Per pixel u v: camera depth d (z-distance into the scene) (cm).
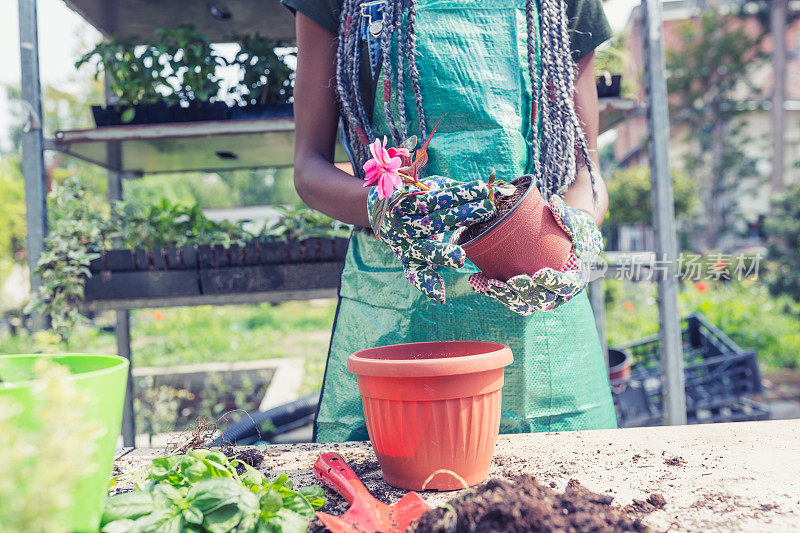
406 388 71
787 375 501
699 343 305
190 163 256
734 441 89
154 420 325
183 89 235
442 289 76
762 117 1421
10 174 916
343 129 116
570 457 85
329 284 203
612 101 188
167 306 204
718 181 1298
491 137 98
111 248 215
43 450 40
